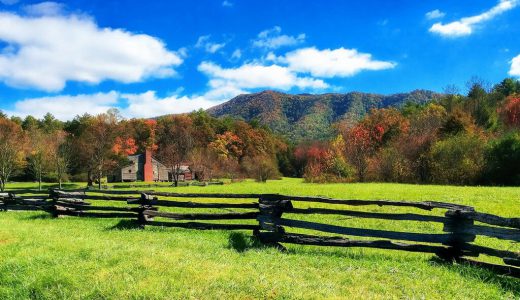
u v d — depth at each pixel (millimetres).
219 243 9992
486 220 7648
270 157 107188
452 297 6164
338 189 28938
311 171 60000
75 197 14547
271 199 10695
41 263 7848
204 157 80438
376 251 9531
